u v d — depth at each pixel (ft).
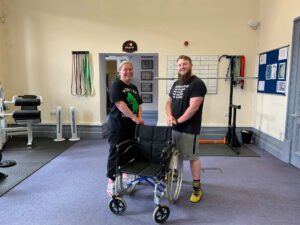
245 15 16.20
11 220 7.35
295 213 7.82
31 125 16.26
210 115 17.04
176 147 8.66
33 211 7.86
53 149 14.78
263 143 15.19
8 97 17.61
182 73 8.51
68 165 12.04
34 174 10.85
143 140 8.39
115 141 8.45
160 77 16.74
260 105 15.92
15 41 17.16
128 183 8.99
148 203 8.43
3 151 14.28
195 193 8.59
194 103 8.11
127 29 16.72
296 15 11.93
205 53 16.60
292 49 12.23
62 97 17.61
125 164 7.99
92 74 17.30
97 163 12.35
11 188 9.41
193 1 16.28
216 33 16.42
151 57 26.94
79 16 16.81
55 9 16.83
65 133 17.94
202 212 7.88
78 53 17.04
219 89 16.83
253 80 16.70
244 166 12.05
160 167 7.43
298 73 11.82
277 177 10.68
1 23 16.85
